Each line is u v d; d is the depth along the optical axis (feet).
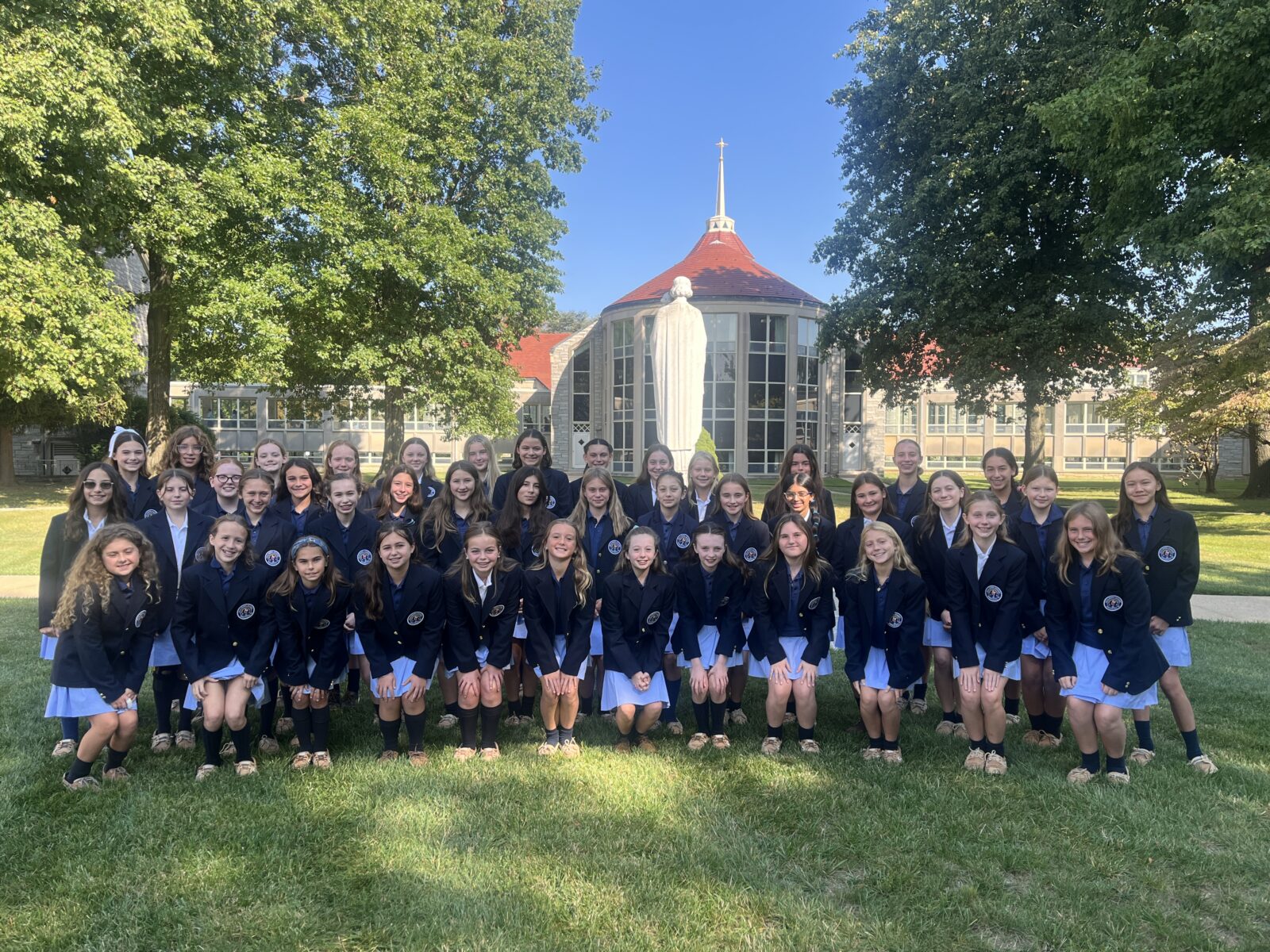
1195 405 54.85
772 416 112.78
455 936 8.41
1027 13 56.70
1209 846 10.47
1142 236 44.34
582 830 10.84
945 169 58.18
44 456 109.60
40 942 8.27
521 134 68.08
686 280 32.12
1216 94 39.73
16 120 35.60
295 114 59.31
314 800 11.75
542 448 18.69
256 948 8.22
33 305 40.06
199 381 62.59
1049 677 14.34
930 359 71.56
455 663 13.92
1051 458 159.53
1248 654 20.58
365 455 150.82
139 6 40.73
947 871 9.87
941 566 14.71
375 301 65.41
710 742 14.67
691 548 14.61
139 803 11.55
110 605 12.07
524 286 72.69
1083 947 8.30
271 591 12.71
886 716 13.52
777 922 8.78
